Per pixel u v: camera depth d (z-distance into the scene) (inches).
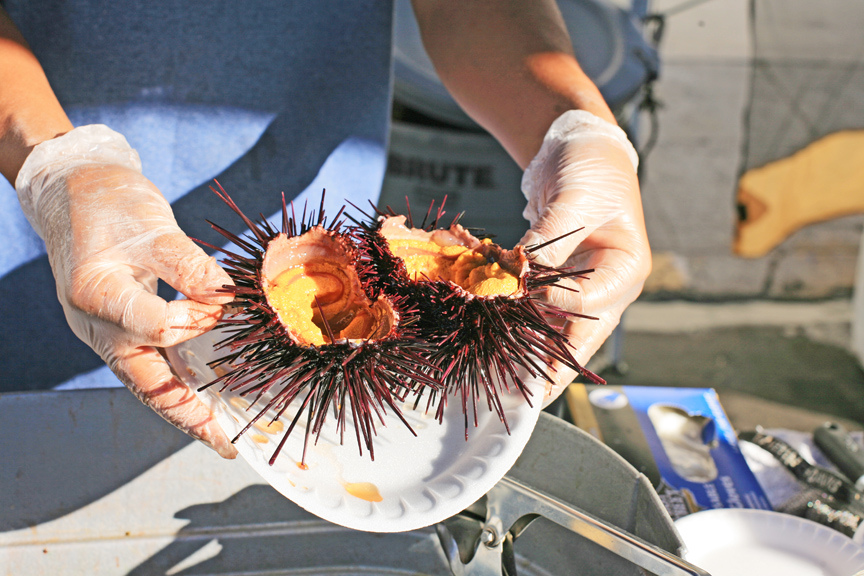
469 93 25.1
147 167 25.5
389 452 18.0
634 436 21.6
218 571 19.4
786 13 59.3
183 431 17.7
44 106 20.9
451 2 25.7
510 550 17.4
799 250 61.0
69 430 18.1
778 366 50.5
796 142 60.2
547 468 18.5
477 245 18.9
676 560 15.7
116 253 17.8
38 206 19.4
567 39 25.2
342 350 16.4
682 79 61.2
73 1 23.8
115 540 18.9
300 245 18.0
